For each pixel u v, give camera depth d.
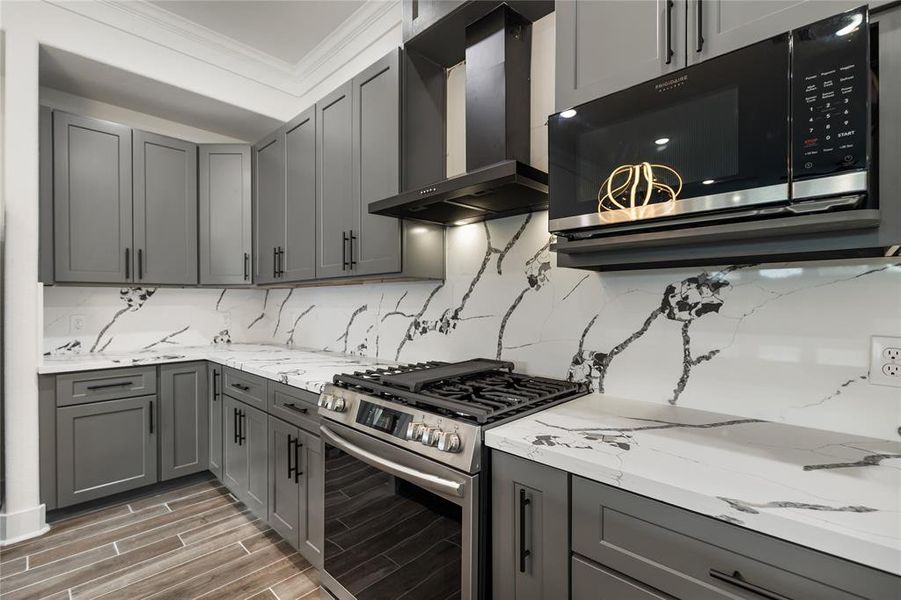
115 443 2.42
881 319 1.04
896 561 0.58
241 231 3.02
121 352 2.87
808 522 0.65
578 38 1.24
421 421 1.27
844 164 0.79
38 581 1.77
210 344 3.35
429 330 2.20
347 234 2.15
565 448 0.97
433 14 1.76
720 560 0.74
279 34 2.60
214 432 2.70
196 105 2.80
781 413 1.18
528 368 1.76
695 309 1.34
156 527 2.21
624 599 0.85
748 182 0.90
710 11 1.00
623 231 1.13
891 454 0.94
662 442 1.02
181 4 2.34
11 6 2.05
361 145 2.06
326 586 1.65
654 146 1.04
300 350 3.03
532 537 1.02
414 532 1.28
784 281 1.18
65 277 2.42
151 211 2.75
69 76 2.44
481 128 1.71
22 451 2.09
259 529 2.21
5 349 2.06
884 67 0.80
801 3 0.87
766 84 0.87
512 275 1.83
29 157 2.10
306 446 1.84
